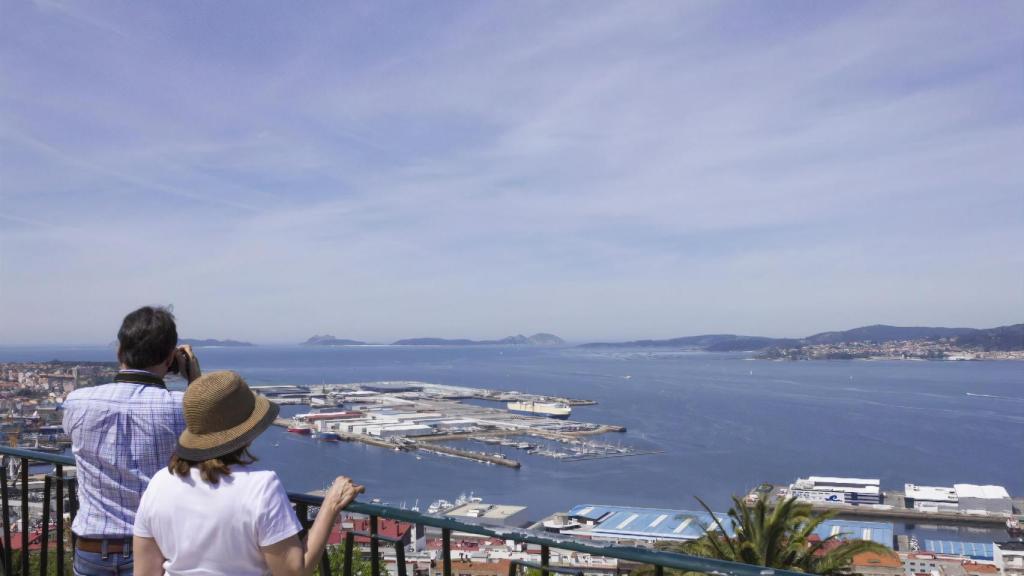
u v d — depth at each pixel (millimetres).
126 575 4746
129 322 4918
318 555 3859
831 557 18422
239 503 3695
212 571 3709
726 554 18875
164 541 3770
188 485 3770
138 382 4914
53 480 6910
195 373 5285
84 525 4770
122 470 4688
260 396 4113
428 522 4570
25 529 6969
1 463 7344
